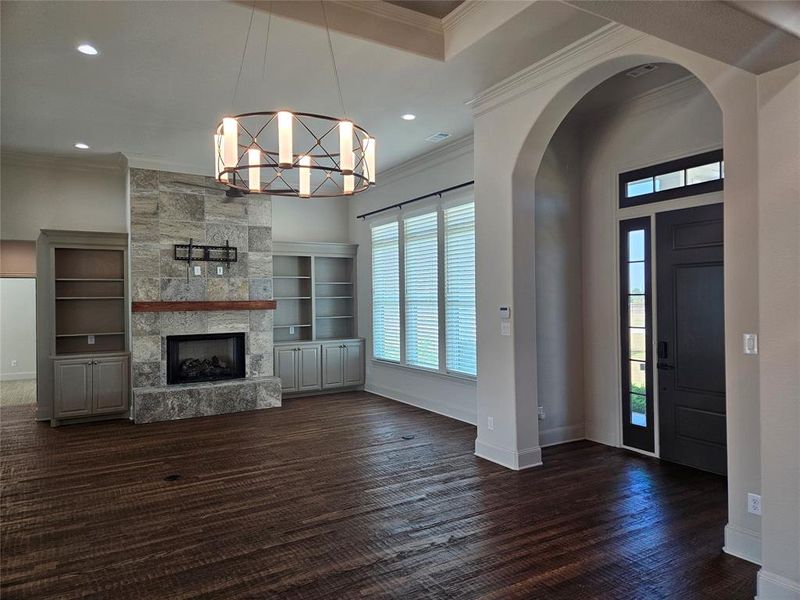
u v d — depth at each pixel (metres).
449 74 4.29
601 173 5.21
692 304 4.44
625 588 2.69
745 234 2.95
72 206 6.94
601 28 3.56
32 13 3.32
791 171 2.47
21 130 5.62
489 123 4.72
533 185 4.61
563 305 5.32
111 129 5.60
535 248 4.95
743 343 2.96
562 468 4.53
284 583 2.77
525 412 4.59
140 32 3.58
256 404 7.13
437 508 3.73
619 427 5.10
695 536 3.25
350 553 3.09
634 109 4.87
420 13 3.90
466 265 6.16
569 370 5.35
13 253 7.95
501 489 4.07
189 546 3.20
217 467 4.71
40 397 6.52
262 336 7.54
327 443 5.45
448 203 6.37
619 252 5.05
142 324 6.73
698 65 3.11
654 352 4.75
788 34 2.17
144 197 6.76
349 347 8.38
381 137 5.98
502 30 3.59
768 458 2.56
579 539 3.23
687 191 4.46
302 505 3.81
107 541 3.27
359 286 8.61
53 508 3.79
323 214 8.73
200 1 3.21
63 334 6.75
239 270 7.39
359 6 3.67
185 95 4.69
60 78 4.30
